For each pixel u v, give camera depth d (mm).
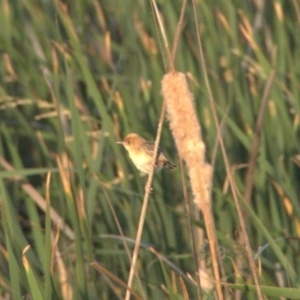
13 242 14711
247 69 23406
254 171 18688
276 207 19781
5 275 18000
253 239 20062
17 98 23047
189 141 11391
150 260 19266
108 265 19859
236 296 15211
